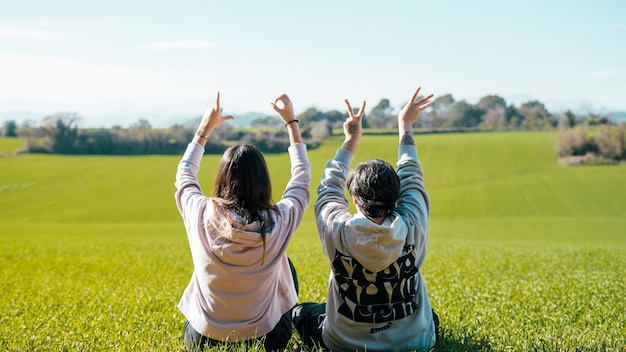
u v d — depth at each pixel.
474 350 5.55
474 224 63.62
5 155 123.31
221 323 4.95
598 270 17.27
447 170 96.81
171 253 28.55
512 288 11.61
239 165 4.69
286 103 5.36
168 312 8.77
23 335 7.07
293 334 6.15
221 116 5.52
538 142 114.81
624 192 79.81
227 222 4.61
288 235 4.87
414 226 4.75
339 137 130.00
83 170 108.38
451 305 8.95
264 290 4.92
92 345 6.25
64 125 128.00
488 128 152.62
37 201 87.31
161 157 120.44
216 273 4.76
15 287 14.81
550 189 82.44
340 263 4.71
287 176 90.44
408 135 5.30
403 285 4.76
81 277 17.70
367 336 4.85
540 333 6.65
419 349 4.89
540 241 45.38
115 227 63.78
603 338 6.40
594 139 101.50
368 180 4.62
